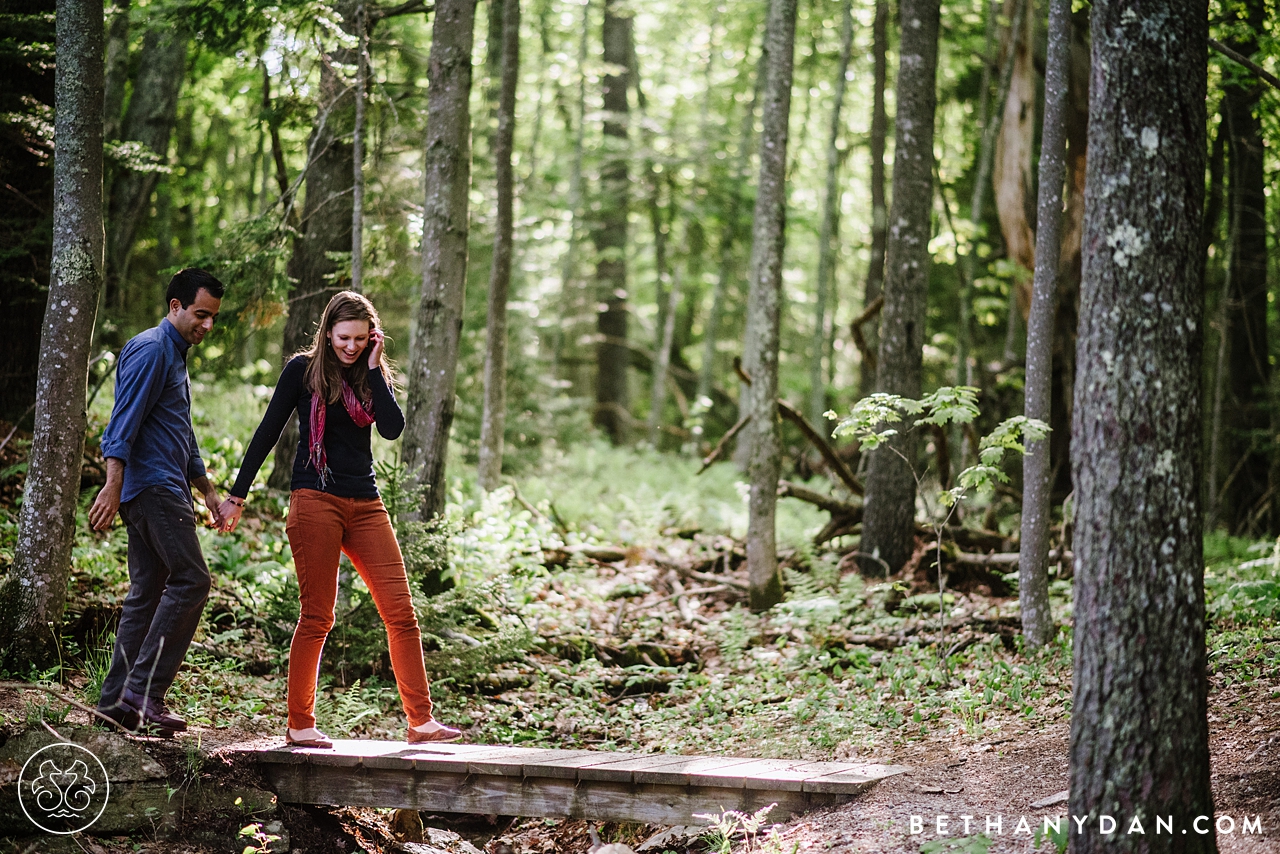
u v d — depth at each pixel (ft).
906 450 33.27
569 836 18.02
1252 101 39.40
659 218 71.56
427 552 24.88
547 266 69.46
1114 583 10.83
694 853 15.52
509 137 37.76
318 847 15.51
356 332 15.46
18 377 30.40
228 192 67.77
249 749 15.58
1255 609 24.73
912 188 33.47
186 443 15.80
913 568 32.96
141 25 33.50
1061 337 41.11
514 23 37.70
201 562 15.51
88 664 18.54
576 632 28.43
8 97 28.14
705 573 35.53
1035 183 41.16
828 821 14.49
